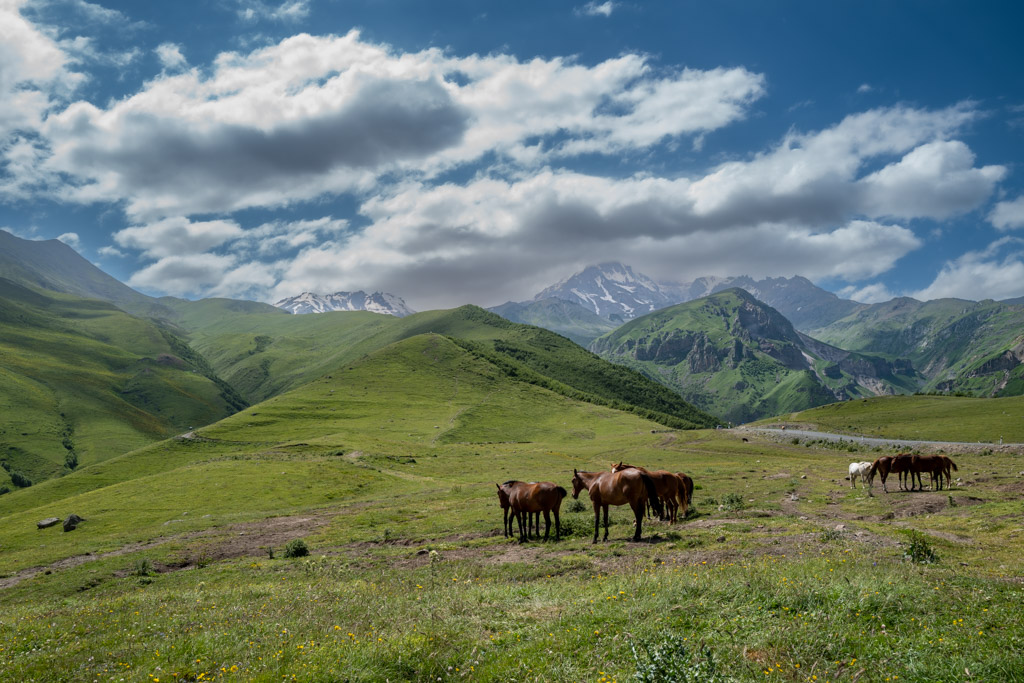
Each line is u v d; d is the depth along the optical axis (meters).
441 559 24.55
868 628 10.38
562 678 9.19
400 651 10.77
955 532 24.33
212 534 43.53
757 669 8.97
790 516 29.48
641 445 122.88
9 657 12.94
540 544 25.38
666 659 8.91
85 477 129.88
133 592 26.84
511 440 165.38
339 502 58.22
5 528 60.12
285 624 14.22
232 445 157.62
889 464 41.22
